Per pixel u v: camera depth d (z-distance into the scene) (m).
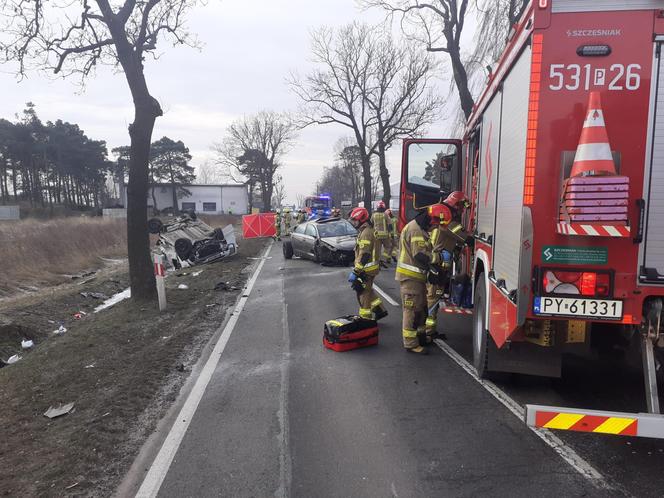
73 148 63.28
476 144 6.22
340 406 4.71
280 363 6.11
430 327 6.88
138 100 9.83
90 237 21.69
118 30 9.50
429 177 9.00
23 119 61.81
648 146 3.25
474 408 4.56
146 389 5.27
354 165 59.50
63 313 10.88
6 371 6.39
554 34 3.34
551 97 3.38
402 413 4.50
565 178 3.38
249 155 67.12
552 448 3.77
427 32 19.59
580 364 5.66
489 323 4.76
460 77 17.75
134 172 9.98
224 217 61.72
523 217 3.46
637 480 3.29
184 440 4.11
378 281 12.52
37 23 9.73
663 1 3.21
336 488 3.33
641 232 3.27
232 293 11.34
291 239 18.27
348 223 17.12
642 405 4.49
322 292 11.06
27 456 3.96
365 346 6.66
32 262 15.88
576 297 3.41
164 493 3.35
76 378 5.77
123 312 9.33
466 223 6.91
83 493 3.39
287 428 4.28
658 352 3.74
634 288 3.33
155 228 18.19
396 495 3.22
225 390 5.24
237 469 3.62
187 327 7.98
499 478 3.37
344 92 30.17
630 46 3.26
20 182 65.12
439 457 3.69
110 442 4.11
